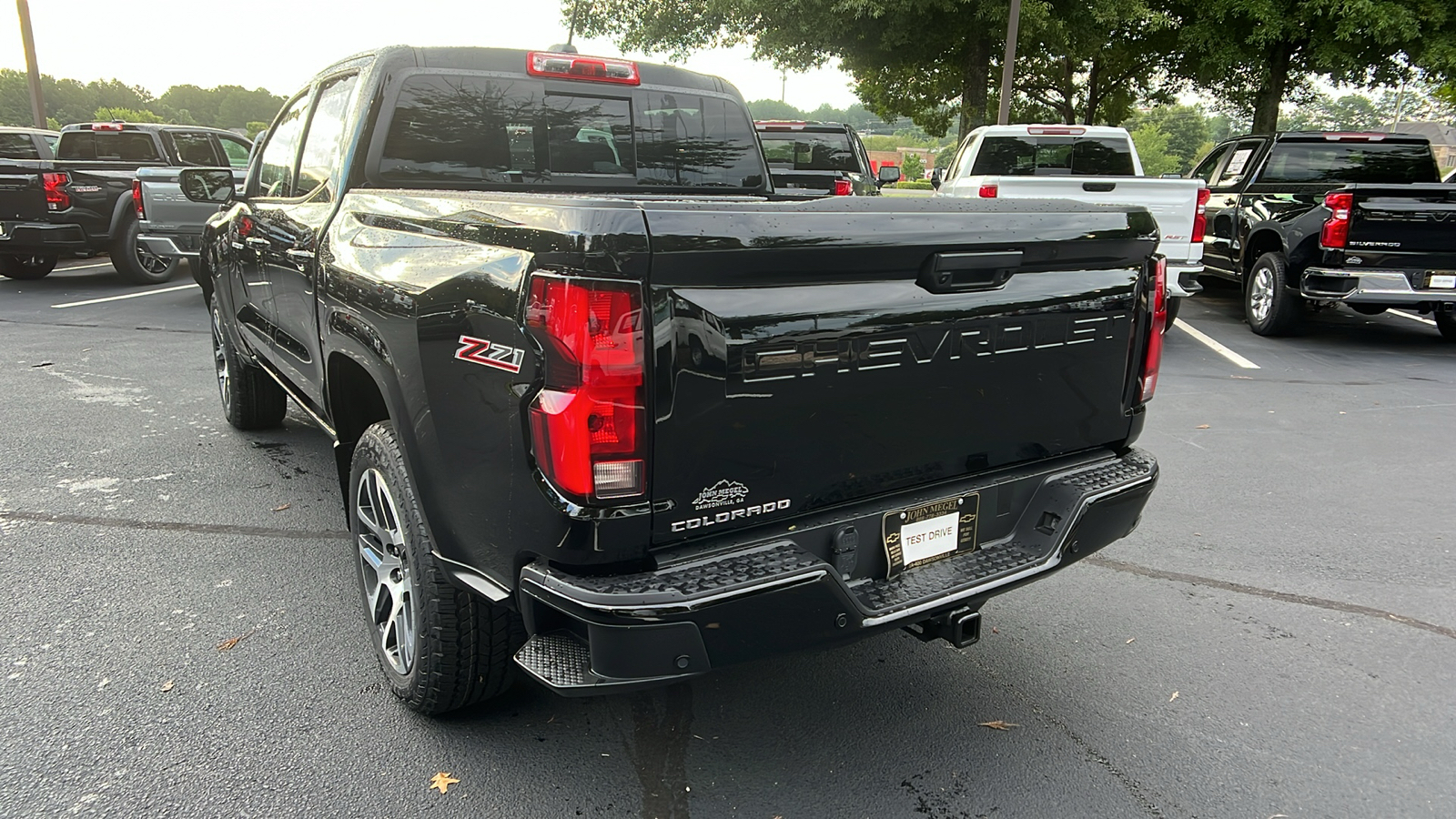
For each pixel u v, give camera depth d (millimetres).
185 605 3383
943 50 18188
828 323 2084
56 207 10438
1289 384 7418
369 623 2922
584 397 1843
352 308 2719
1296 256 8984
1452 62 15141
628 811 2371
